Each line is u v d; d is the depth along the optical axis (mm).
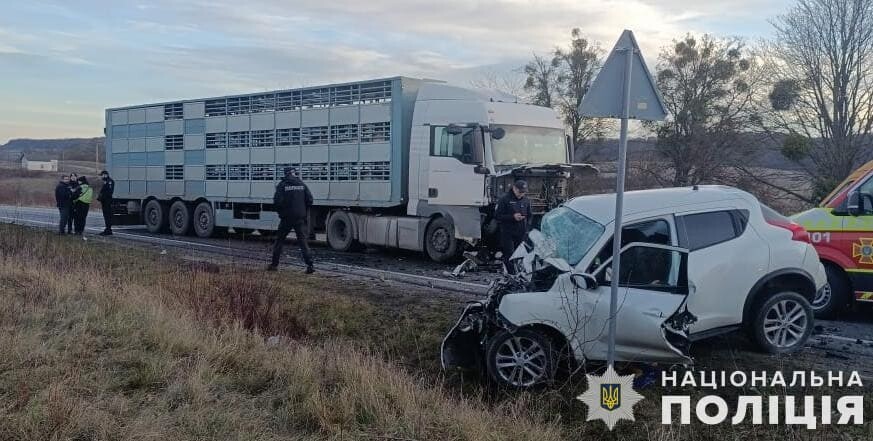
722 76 28078
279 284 10383
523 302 6277
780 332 7117
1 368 5852
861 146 22938
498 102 13836
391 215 15719
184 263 12836
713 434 5184
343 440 4820
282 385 5895
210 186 19828
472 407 5578
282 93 17578
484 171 13312
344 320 8680
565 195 13555
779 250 7102
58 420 4805
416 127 14719
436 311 9070
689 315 6242
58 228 22281
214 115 19562
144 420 4949
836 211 9297
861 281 9070
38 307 8008
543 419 5496
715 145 27172
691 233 6836
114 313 7875
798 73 24125
